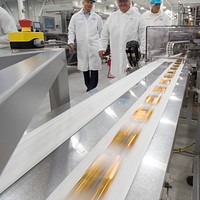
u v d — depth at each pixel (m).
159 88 1.09
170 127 0.65
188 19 6.02
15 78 0.36
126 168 0.47
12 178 0.45
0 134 0.25
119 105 0.86
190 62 1.89
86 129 0.67
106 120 0.73
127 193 0.40
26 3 9.23
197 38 2.04
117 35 2.66
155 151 0.52
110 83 1.29
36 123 0.75
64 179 0.46
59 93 1.01
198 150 1.77
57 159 0.53
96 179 0.44
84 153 0.55
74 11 5.94
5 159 0.26
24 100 0.34
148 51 2.24
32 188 0.43
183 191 1.47
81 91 3.97
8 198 0.41
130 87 1.13
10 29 2.40
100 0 10.90
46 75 0.53
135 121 0.70
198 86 1.81
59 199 0.40
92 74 3.49
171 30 2.14
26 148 0.56
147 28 2.17
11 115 0.28
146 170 0.46
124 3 2.49
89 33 3.32
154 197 0.38
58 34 4.95
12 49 1.10
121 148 0.55
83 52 3.41
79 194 0.41
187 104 2.17
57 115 0.81
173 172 1.67
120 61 2.72
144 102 0.88
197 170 1.56
